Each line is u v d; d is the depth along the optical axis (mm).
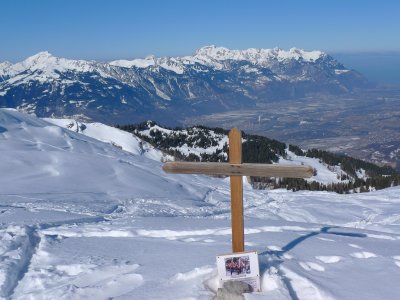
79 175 32844
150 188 33562
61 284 8031
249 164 7266
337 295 6859
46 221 14602
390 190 42188
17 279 8320
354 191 68250
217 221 15289
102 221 15945
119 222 15156
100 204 24000
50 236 11555
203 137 131000
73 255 9648
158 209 24578
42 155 35281
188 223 14477
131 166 40094
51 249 10164
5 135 41500
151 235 12148
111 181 33219
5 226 12734
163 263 8625
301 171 7047
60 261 9242
